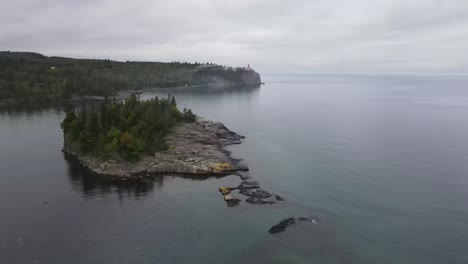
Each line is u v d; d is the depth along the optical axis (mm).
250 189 97812
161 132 132875
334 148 142500
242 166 115938
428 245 70375
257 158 129125
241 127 189250
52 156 124312
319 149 141250
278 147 145125
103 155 111438
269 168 117438
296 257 65875
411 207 87312
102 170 107875
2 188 95188
